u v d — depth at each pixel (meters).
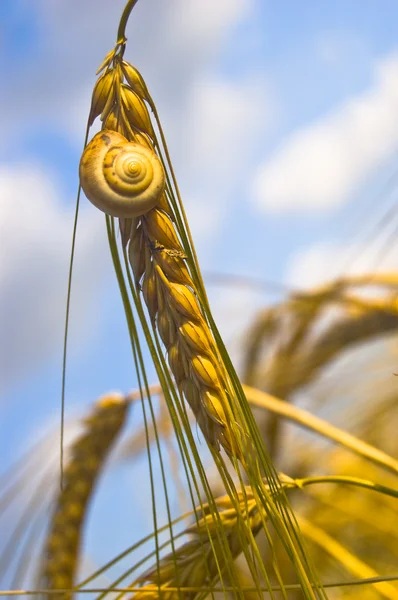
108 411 0.50
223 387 0.26
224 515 0.29
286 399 0.59
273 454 0.56
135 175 0.25
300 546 0.26
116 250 0.26
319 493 0.61
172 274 0.26
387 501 0.58
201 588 0.29
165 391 0.26
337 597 0.52
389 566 0.56
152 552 0.30
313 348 0.59
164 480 0.26
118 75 0.26
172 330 0.26
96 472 0.48
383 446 0.67
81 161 0.25
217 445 0.26
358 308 0.57
